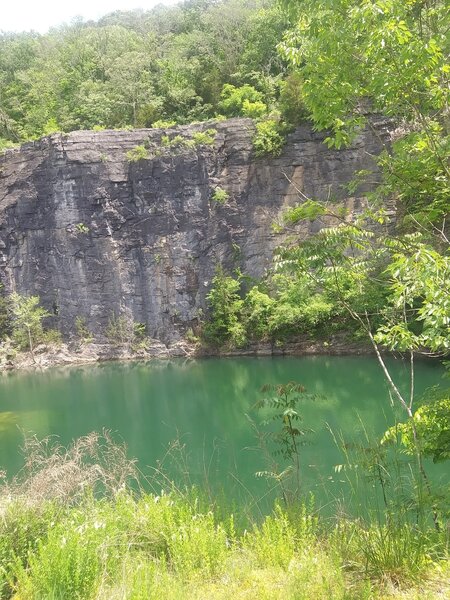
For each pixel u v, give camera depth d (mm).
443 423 6492
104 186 47688
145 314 47531
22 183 50312
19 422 22516
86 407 25406
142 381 33281
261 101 52500
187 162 46219
